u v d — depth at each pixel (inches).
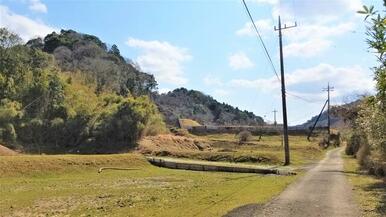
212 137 4793.3
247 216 639.8
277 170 1780.3
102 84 6102.4
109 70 6648.6
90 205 1000.2
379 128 1042.7
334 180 1206.3
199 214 675.4
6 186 1533.0
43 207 1013.8
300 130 5064.0
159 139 3695.9
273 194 899.4
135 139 3592.5
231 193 956.0
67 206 1012.5
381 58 301.4
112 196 1175.0
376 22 255.8
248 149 3577.8
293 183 1139.3
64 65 6638.8
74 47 7731.3
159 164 2481.5
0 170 1866.4
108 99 4247.0
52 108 4020.7
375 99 342.0
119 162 2356.1
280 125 6254.9
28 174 1910.7
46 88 4141.2
